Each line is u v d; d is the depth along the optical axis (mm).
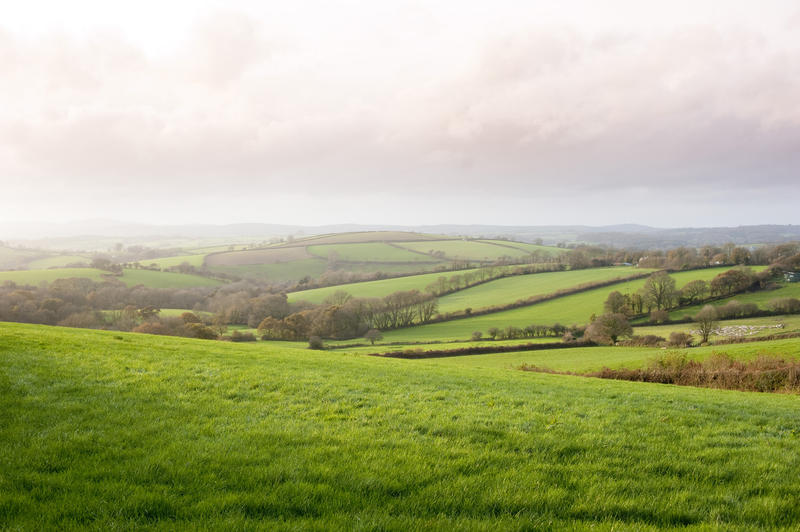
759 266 118625
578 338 78062
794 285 100562
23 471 6723
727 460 8930
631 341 75000
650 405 15633
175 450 7988
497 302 108000
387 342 81875
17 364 14516
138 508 5891
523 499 6695
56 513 5625
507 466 8094
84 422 9289
